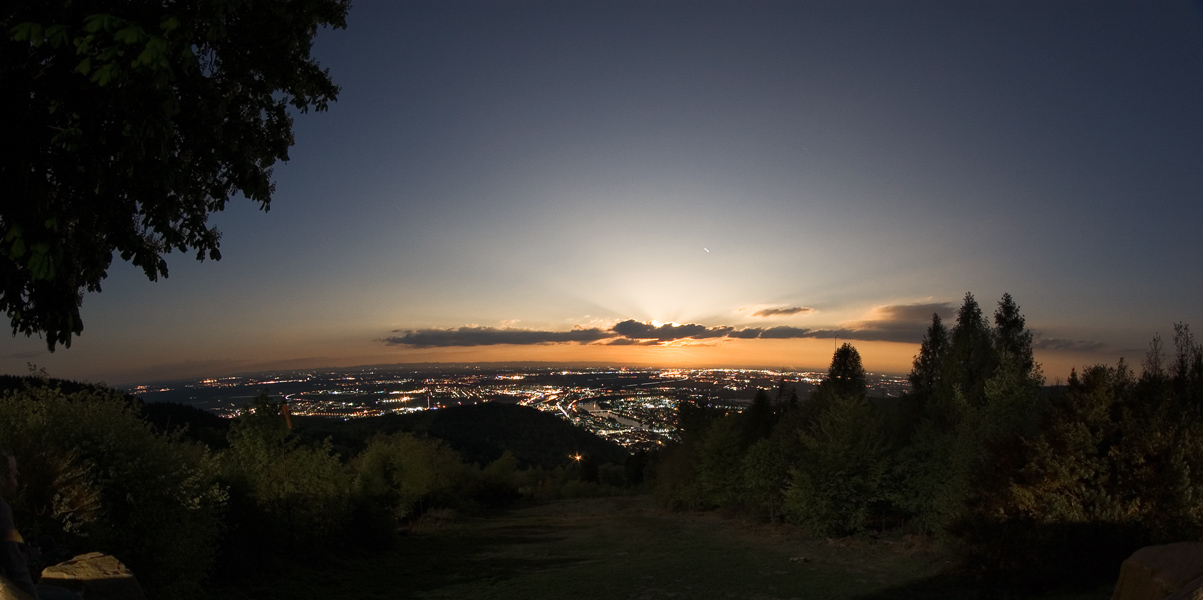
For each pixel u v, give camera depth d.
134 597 6.88
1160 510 10.58
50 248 3.57
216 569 13.72
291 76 5.48
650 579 15.69
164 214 4.59
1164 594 5.14
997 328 26.75
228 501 14.69
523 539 26.52
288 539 17.83
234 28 5.19
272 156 5.77
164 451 11.29
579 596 14.22
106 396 11.27
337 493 20.47
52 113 3.78
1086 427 11.33
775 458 25.83
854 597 12.34
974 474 13.19
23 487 8.80
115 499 10.13
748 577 15.23
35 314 4.12
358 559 19.59
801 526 23.36
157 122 3.79
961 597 11.62
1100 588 10.23
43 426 9.84
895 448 23.53
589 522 33.78
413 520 33.69
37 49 3.75
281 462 18.23
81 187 3.99
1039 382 17.80
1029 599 10.84
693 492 35.16
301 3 5.32
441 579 17.52
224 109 4.73
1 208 3.66
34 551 4.27
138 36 3.19
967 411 18.84
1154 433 10.88
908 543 18.23
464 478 44.94
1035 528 11.41
